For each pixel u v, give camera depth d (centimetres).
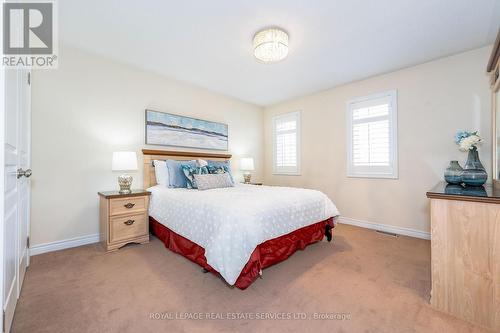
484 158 242
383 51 255
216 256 160
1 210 100
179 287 167
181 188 278
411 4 180
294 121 432
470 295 133
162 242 262
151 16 196
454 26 209
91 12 190
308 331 124
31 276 181
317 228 256
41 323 128
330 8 185
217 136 399
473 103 250
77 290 162
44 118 233
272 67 296
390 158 310
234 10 188
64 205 245
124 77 291
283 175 451
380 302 150
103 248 244
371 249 245
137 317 134
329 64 288
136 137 301
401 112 301
